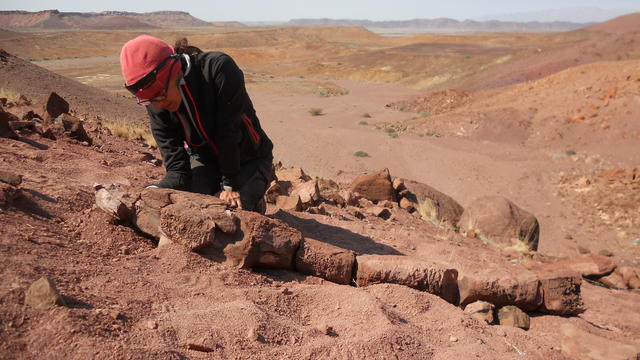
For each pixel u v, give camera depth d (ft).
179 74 9.35
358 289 9.07
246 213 9.89
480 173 92.02
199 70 9.68
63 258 7.93
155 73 8.98
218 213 9.46
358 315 8.17
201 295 7.93
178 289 8.01
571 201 74.49
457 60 301.84
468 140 118.93
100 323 6.02
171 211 9.31
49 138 18.54
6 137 15.89
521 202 76.23
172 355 5.77
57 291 6.11
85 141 20.85
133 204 9.97
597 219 66.33
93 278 7.45
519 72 220.43
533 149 107.14
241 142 11.04
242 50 492.95
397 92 251.19
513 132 116.98
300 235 10.37
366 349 6.89
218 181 11.57
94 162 16.22
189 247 9.24
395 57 352.69
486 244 25.84
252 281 9.00
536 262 21.31
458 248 17.92
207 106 9.82
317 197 20.10
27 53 559.79
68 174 13.61
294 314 8.27
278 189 18.44
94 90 80.69
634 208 66.64
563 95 127.65
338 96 228.22
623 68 131.23
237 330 6.80
